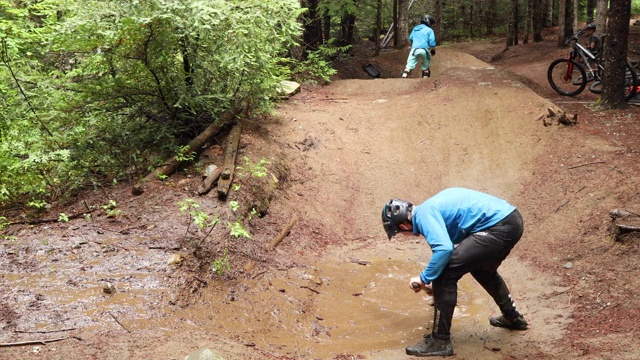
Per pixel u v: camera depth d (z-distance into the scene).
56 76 7.68
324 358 4.33
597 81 10.86
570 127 8.44
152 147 7.44
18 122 6.81
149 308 4.56
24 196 6.65
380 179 8.08
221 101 7.83
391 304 5.43
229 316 4.77
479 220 4.34
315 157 8.30
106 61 7.17
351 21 18.88
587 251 5.77
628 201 6.29
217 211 6.22
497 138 8.55
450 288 4.32
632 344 4.06
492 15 28.19
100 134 7.33
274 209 6.94
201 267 5.28
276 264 5.81
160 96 7.46
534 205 6.99
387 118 9.53
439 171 8.14
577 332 4.48
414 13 28.22
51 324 4.23
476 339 4.61
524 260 6.07
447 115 9.25
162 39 6.93
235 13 7.23
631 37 18.16
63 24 6.47
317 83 11.91
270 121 8.80
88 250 5.36
